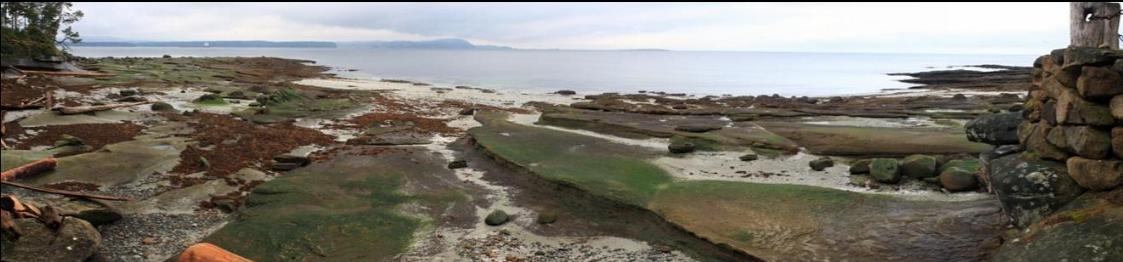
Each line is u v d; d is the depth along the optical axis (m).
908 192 12.33
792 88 57.34
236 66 61.59
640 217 11.39
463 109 30.27
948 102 33.47
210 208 11.84
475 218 11.57
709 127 21.47
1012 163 8.37
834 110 29.02
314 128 22.27
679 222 10.51
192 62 60.00
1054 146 7.84
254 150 16.86
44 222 9.05
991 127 10.38
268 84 39.12
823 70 109.31
